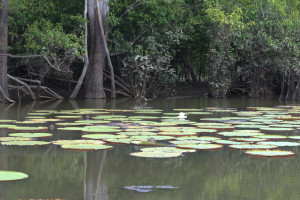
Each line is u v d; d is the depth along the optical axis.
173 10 26.64
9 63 25.95
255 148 8.48
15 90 24.05
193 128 11.02
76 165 7.02
